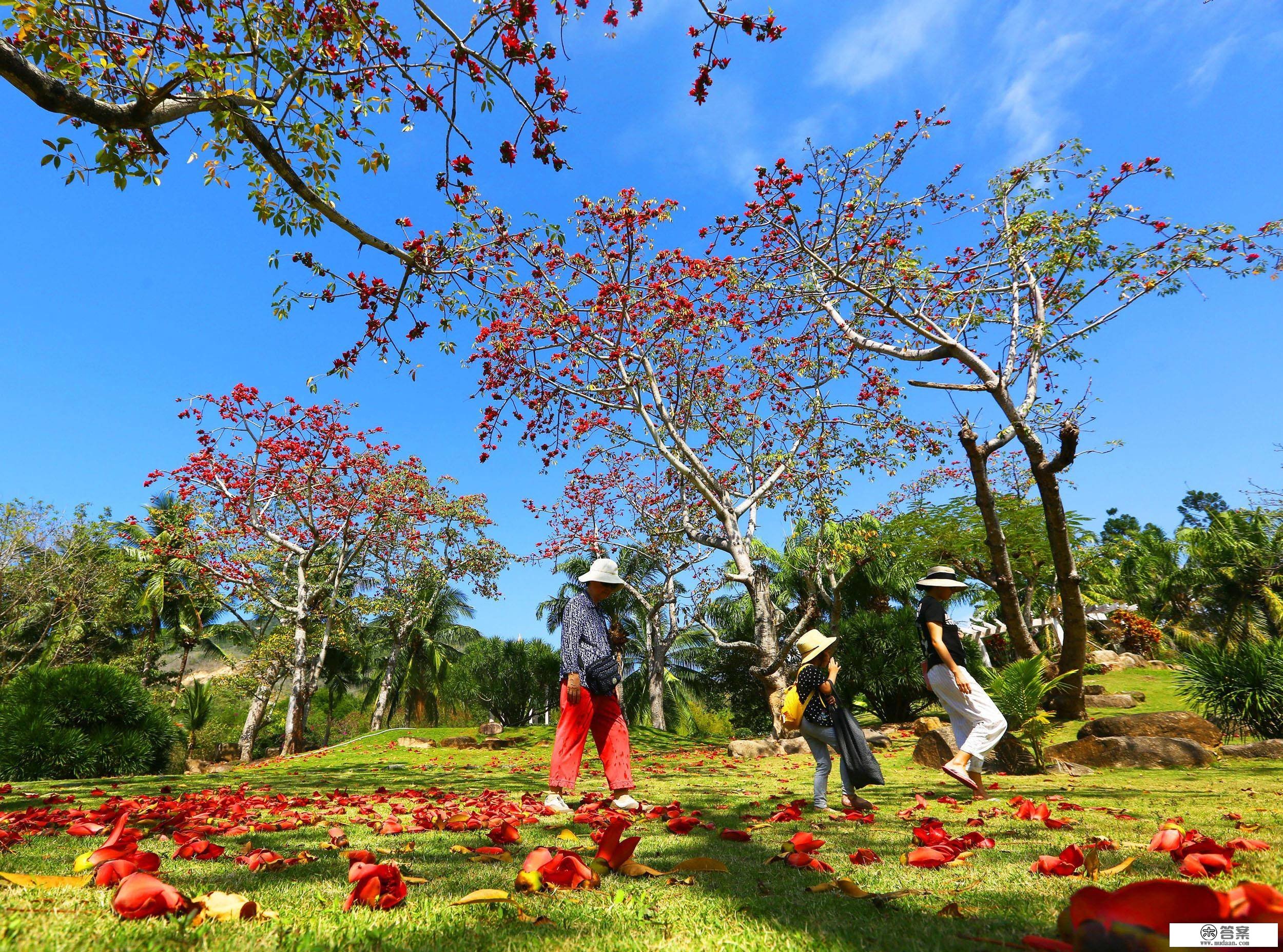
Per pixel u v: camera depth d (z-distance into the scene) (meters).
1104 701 14.49
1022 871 2.28
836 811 4.27
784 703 4.59
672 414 15.43
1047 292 11.29
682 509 17.41
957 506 18.97
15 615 27.95
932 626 5.39
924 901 1.88
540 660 40.88
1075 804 4.25
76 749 11.74
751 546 23.42
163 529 25.58
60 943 1.22
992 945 1.43
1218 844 2.27
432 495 27.88
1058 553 11.25
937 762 8.36
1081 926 1.05
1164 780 6.16
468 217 6.53
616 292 12.81
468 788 7.02
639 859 2.65
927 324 11.39
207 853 2.52
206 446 21.94
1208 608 26.91
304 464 23.08
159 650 33.09
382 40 5.62
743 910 1.75
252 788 7.07
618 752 4.75
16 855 2.59
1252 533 23.05
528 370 12.48
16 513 27.30
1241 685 10.04
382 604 27.86
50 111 4.72
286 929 1.42
